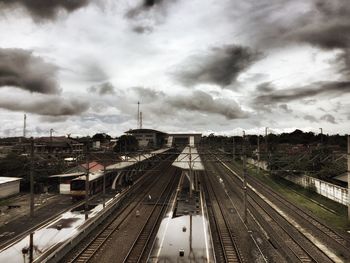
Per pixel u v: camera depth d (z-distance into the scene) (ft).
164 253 52.60
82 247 73.26
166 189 162.61
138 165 196.44
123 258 67.05
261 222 97.45
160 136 476.13
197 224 69.15
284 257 68.49
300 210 112.68
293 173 172.55
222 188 162.61
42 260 60.34
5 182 135.74
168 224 69.21
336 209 113.39
